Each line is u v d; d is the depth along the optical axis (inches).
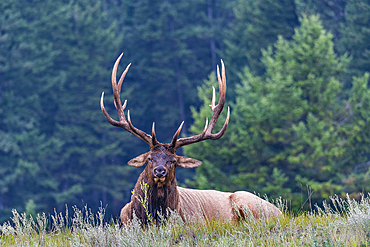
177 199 568.4
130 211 565.6
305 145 1662.2
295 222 486.3
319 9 2760.8
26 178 2800.2
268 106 1701.5
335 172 1649.9
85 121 3117.6
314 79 1733.5
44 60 3149.6
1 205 2701.8
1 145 2751.0
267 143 1695.4
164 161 540.4
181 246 422.0
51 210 2696.9
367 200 492.1
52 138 2918.3
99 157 3038.9
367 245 389.7
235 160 1688.0
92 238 462.0
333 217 491.8
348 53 2504.9
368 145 1691.7
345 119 1740.9
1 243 482.6
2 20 3102.9
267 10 2866.6
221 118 1732.3
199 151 1680.6
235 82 3157.0
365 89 1738.4
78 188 2721.5
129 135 3115.2
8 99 3021.7
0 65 3046.3
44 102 3191.4
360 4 2518.5
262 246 400.5
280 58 1856.5
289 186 1621.6
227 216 605.9
